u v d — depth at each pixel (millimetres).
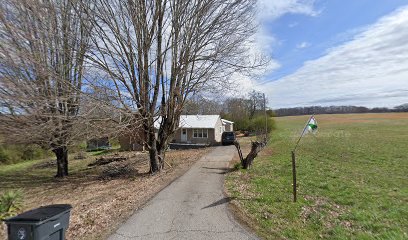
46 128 12180
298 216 6805
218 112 44188
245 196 8641
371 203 7898
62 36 12406
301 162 15969
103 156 28719
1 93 10844
